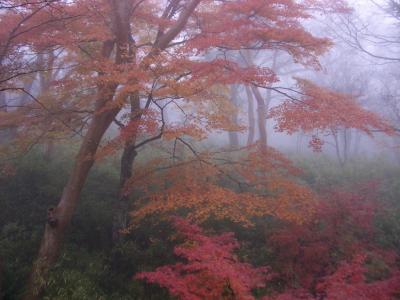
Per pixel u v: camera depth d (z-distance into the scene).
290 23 7.74
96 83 7.54
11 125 9.01
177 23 8.61
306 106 7.47
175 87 6.61
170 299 7.27
